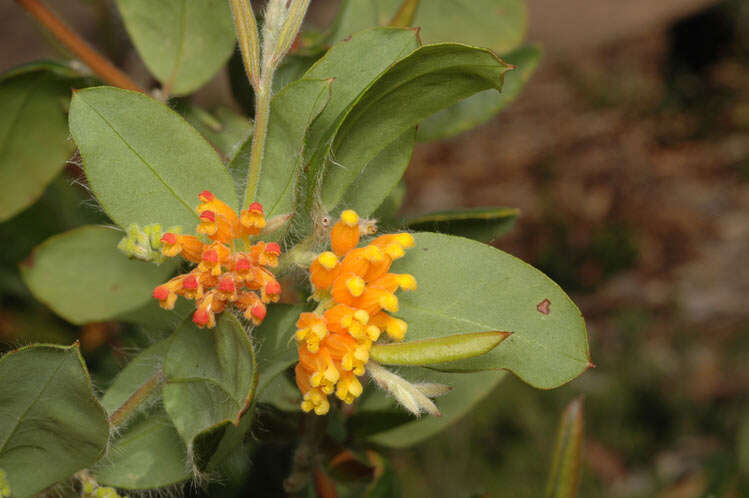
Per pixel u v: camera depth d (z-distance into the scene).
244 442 0.47
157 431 0.44
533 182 2.71
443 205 2.64
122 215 0.42
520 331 0.41
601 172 2.73
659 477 1.69
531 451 1.66
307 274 0.43
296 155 0.42
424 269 0.42
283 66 0.48
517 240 2.49
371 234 0.43
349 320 0.41
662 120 2.94
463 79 0.41
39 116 0.52
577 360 0.41
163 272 0.50
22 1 0.51
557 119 2.95
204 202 0.41
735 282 2.24
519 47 0.54
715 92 2.97
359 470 0.51
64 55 0.52
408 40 0.43
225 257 0.41
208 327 0.40
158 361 0.43
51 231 0.63
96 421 0.41
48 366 0.40
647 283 2.28
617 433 1.81
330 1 1.83
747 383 1.90
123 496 0.44
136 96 0.42
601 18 3.02
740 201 2.55
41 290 0.50
